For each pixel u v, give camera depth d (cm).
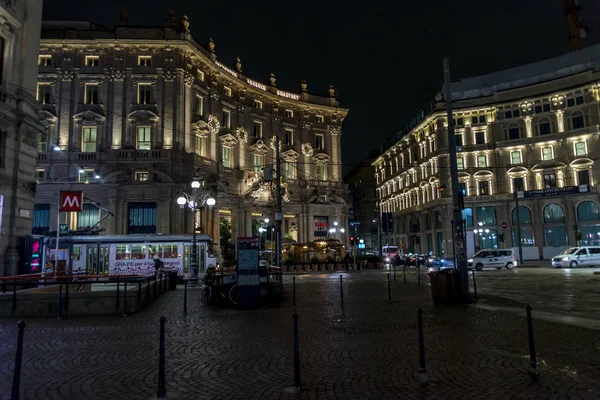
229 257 4750
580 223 5672
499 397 589
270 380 686
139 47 4588
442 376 688
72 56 4538
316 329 1108
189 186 4422
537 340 927
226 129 5344
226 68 5462
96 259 2952
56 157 4322
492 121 6369
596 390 608
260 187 5450
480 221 6300
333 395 612
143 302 1644
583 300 1633
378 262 4975
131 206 4294
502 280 2661
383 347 893
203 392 633
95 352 888
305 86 6556
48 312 1393
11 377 712
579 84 5722
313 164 6391
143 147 4500
